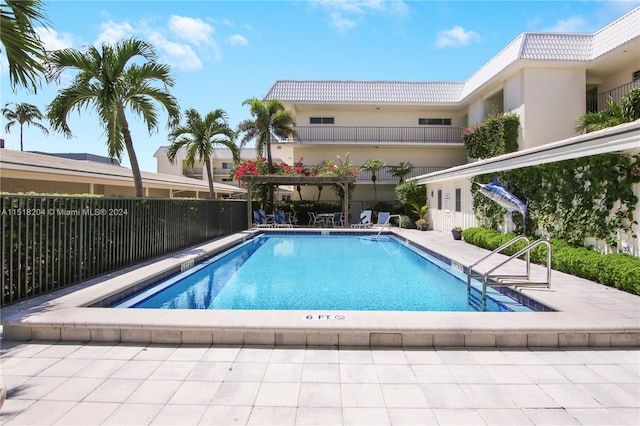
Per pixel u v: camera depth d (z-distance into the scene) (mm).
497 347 3678
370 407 2590
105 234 6598
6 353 3471
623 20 14055
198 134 15773
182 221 9922
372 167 21328
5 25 3357
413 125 23453
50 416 2451
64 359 3342
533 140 15938
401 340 3674
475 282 7125
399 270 8469
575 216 7113
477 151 18828
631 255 5918
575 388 2875
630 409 2584
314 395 2744
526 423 2412
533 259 7891
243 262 9531
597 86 17000
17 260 4719
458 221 13695
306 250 11680
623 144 5551
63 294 5133
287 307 5578
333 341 3678
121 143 8516
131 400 2660
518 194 9219
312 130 23188
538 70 15906
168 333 3713
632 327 3717
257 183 19078
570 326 3732
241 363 3270
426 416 2486
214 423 2387
